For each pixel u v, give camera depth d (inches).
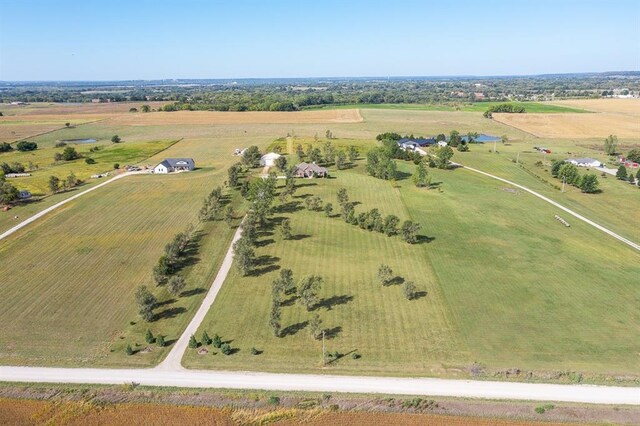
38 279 2982.3
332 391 1987.0
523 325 2481.5
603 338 2357.3
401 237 3663.9
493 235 3737.7
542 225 3998.5
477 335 2394.2
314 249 3447.3
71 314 2605.8
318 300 2758.4
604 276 3056.1
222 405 1915.6
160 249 3425.2
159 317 2591.0
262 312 2632.9
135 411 1888.5
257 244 3523.6
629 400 1905.8
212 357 2239.2
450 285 2923.2
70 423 1830.7
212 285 2933.1
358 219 3873.0
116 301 2746.1
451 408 1875.0
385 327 2480.3
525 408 1865.2
